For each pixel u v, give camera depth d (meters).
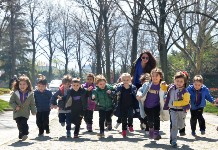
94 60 80.75
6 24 60.53
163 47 25.31
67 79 11.28
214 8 34.69
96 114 19.11
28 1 56.59
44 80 11.05
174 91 9.05
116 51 78.44
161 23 25.14
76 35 69.44
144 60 11.95
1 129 12.55
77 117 10.35
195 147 8.63
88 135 10.95
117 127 12.07
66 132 10.73
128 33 76.88
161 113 9.66
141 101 9.80
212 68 53.16
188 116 17.89
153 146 8.73
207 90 10.91
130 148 8.44
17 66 79.12
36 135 11.00
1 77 75.75
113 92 10.48
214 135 10.88
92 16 46.25
